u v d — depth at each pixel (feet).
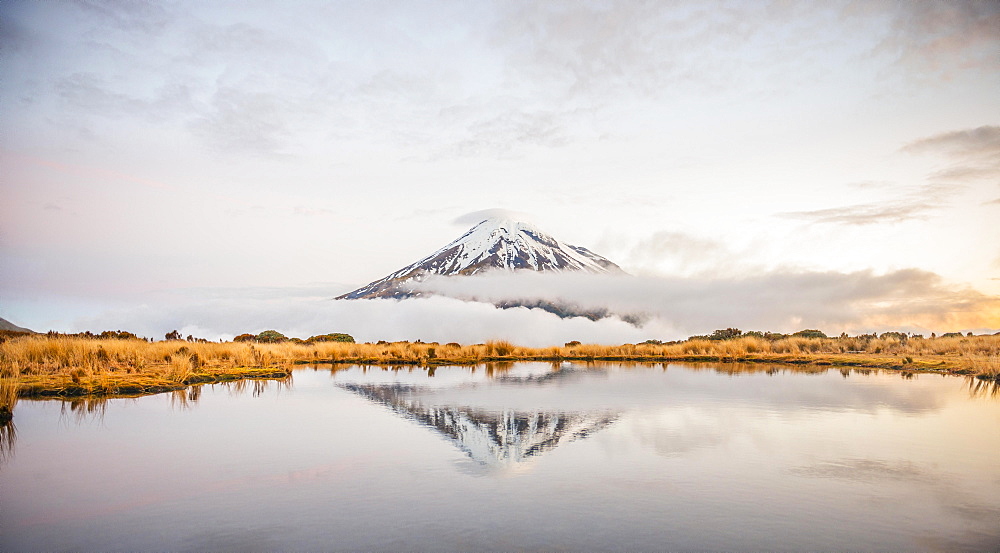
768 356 118.73
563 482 25.95
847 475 27.14
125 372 65.57
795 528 20.71
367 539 19.60
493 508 22.57
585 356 140.97
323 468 28.04
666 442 34.01
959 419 41.55
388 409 46.39
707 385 66.39
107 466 28.22
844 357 108.17
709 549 18.86
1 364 59.21
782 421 40.96
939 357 100.22
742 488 25.17
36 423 39.09
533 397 54.49
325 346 121.19
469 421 40.81
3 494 24.06
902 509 22.61
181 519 21.35
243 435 35.53
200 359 78.84
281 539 19.57
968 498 23.94
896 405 48.42
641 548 18.90
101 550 18.63
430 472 27.50
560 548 18.86
